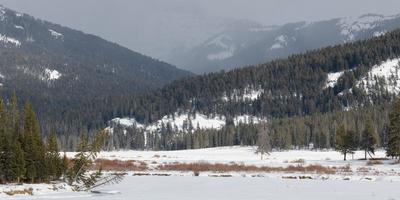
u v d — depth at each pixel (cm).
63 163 7294
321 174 8788
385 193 5406
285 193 5447
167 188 6156
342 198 4903
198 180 7506
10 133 7131
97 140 6034
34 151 7062
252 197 5044
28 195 5322
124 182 7144
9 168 6769
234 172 9444
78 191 5859
